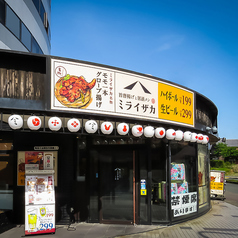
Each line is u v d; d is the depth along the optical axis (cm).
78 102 695
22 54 658
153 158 866
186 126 945
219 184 1580
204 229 799
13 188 850
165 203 859
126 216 844
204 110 1142
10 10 1125
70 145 868
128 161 862
